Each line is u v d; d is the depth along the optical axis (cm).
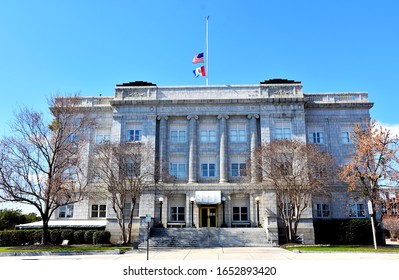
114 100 4641
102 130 4781
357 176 3753
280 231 4141
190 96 4709
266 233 3819
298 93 4594
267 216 3906
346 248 3216
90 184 4400
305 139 4441
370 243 3953
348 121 4672
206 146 4600
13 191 3384
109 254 3011
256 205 4300
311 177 3775
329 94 4775
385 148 3556
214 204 4309
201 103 4650
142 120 4625
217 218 4334
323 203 4428
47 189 3469
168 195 4400
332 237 4084
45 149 3584
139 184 3972
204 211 4369
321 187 3841
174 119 4694
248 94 4675
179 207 4431
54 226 4234
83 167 4488
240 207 4416
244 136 4625
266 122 4531
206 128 4681
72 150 3788
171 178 4469
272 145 3903
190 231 3931
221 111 4634
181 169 4572
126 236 4219
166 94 4722
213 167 4569
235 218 4388
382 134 3591
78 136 3959
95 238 4000
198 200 4256
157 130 4634
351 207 4372
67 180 3831
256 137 4534
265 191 4256
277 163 3806
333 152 4584
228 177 4497
